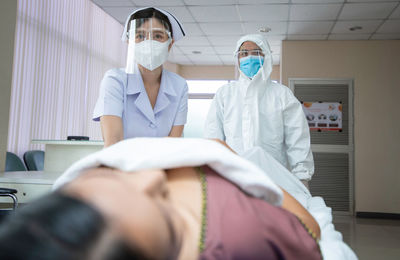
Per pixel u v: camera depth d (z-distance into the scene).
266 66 2.19
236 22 5.42
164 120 1.68
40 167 3.90
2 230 0.21
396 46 5.98
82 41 5.11
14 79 3.84
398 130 5.90
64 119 4.71
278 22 5.36
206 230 0.41
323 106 6.03
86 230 0.22
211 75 8.24
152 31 1.52
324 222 1.07
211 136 2.31
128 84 1.57
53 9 4.46
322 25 5.43
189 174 0.49
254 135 2.12
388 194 5.84
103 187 0.27
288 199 0.71
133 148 0.46
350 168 5.92
